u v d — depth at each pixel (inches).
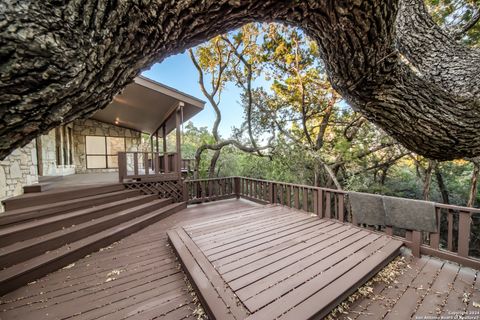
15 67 24.3
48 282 90.4
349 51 52.3
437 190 370.6
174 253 115.3
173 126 359.9
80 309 75.2
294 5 41.6
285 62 312.2
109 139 354.0
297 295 72.5
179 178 226.1
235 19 42.0
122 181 200.5
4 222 110.1
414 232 113.7
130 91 204.2
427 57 78.8
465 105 60.8
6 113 26.2
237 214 171.0
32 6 24.0
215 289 76.0
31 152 156.6
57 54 25.7
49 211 129.0
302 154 319.9
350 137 318.3
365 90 64.0
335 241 116.0
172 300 79.5
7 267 91.3
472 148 70.4
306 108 329.4
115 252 118.2
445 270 98.6
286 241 116.3
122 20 30.0
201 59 366.3
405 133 73.6
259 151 376.2
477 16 107.4
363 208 133.3
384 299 80.3
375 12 43.2
